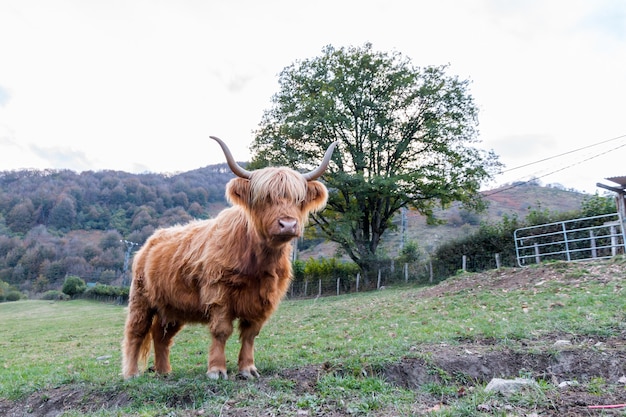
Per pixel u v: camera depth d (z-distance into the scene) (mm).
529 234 23094
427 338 7359
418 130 29359
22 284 73188
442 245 26906
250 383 4957
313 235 31375
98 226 95812
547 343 6480
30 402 5344
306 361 6348
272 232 4824
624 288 10664
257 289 5340
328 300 23562
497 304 11617
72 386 5582
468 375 5586
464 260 23516
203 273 5406
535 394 4363
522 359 5902
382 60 28984
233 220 5422
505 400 4281
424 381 5484
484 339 7023
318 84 29500
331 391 4672
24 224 94312
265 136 30719
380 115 28547
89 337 16656
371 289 29109
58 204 96500
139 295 6301
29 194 101688
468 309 11438
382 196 28875
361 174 27328
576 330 7082
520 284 14016
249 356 5551
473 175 28000
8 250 82625
